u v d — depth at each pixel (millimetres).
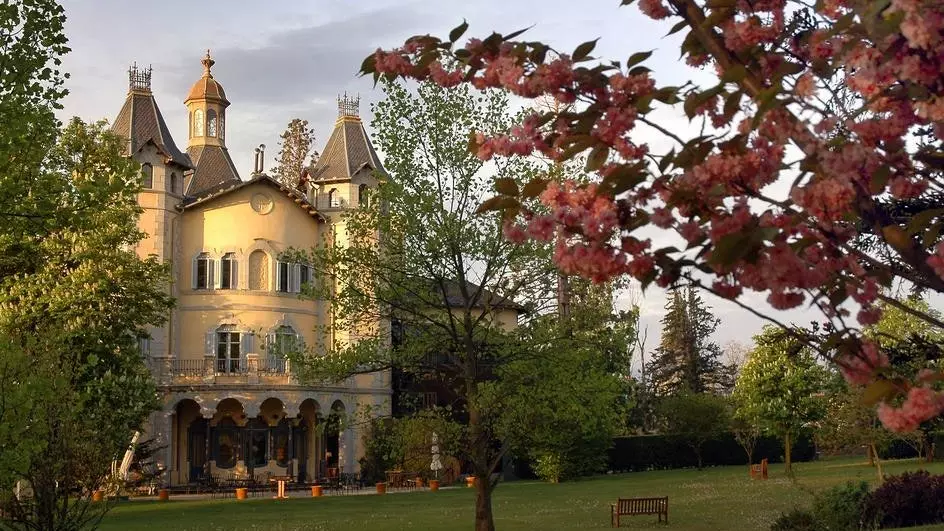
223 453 46500
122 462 36625
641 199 4160
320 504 35281
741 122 3967
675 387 80812
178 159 46969
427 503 35156
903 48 3559
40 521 13531
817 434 37031
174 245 46438
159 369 44469
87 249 30516
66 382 14180
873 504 20016
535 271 20391
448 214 20078
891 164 3867
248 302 46844
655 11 4320
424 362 22219
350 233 21656
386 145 20625
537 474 49344
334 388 47094
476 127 20547
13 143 17250
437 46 4660
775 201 3842
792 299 3873
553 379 20172
